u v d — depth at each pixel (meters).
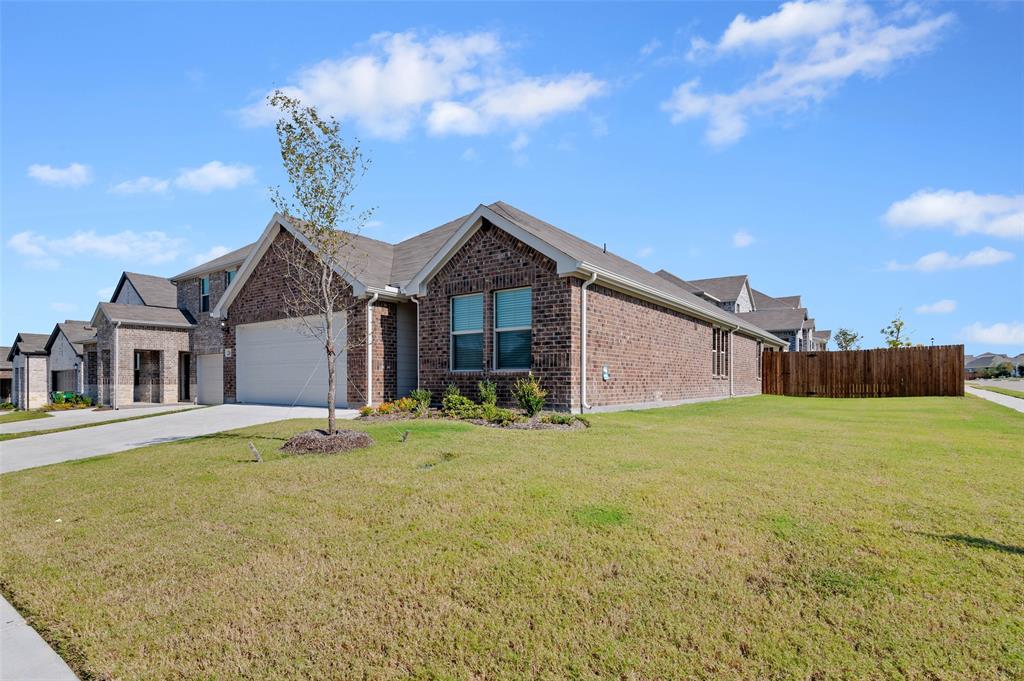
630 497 5.13
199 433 10.96
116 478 6.84
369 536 4.43
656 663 2.72
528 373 12.26
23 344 32.72
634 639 2.92
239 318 18.56
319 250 9.05
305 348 16.44
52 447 10.24
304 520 4.86
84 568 4.06
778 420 11.98
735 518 4.55
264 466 7.00
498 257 13.09
